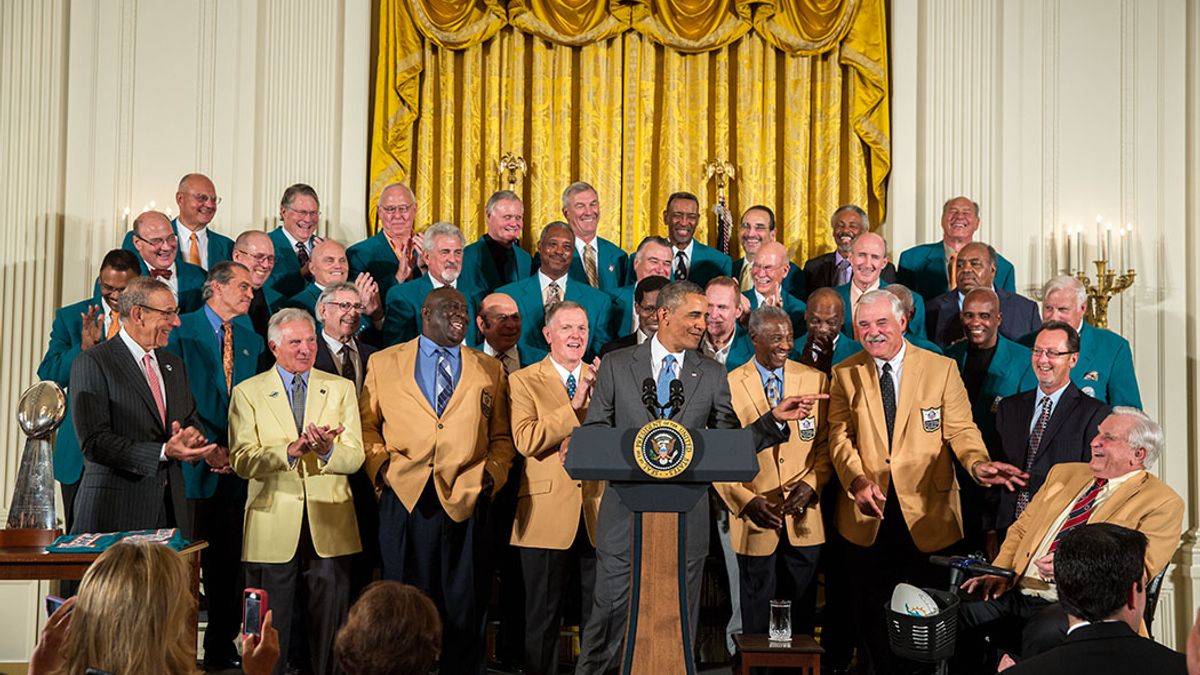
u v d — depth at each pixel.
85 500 4.49
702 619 6.01
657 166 7.41
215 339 5.49
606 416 4.60
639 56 7.38
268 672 2.70
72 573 3.90
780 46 7.33
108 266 5.64
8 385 6.56
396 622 2.38
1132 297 7.14
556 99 7.36
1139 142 7.25
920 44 7.39
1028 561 4.64
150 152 6.86
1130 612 2.98
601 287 6.60
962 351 5.88
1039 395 5.33
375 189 7.17
